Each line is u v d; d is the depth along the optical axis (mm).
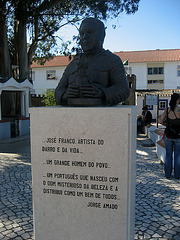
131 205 2555
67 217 2660
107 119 2389
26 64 14312
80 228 2635
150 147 8789
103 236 2568
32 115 2623
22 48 13961
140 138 11109
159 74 31969
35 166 2693
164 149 6176
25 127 11633
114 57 2799
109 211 2512
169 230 3121
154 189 4523
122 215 2479
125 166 2402
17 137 10797
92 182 2523
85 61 2842
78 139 2502
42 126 2605
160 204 3879
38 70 33688
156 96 11953
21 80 11391
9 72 13352
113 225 2520
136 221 3354
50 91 22078
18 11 12672
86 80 2607
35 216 2779
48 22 16031
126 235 2498
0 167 6203
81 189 2568
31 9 12883
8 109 14141
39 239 2805
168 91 22562
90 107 2426
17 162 6734
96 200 2537
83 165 2527
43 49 17641
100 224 2559
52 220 2721
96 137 2445
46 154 2633
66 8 13062
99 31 2756
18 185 4859
